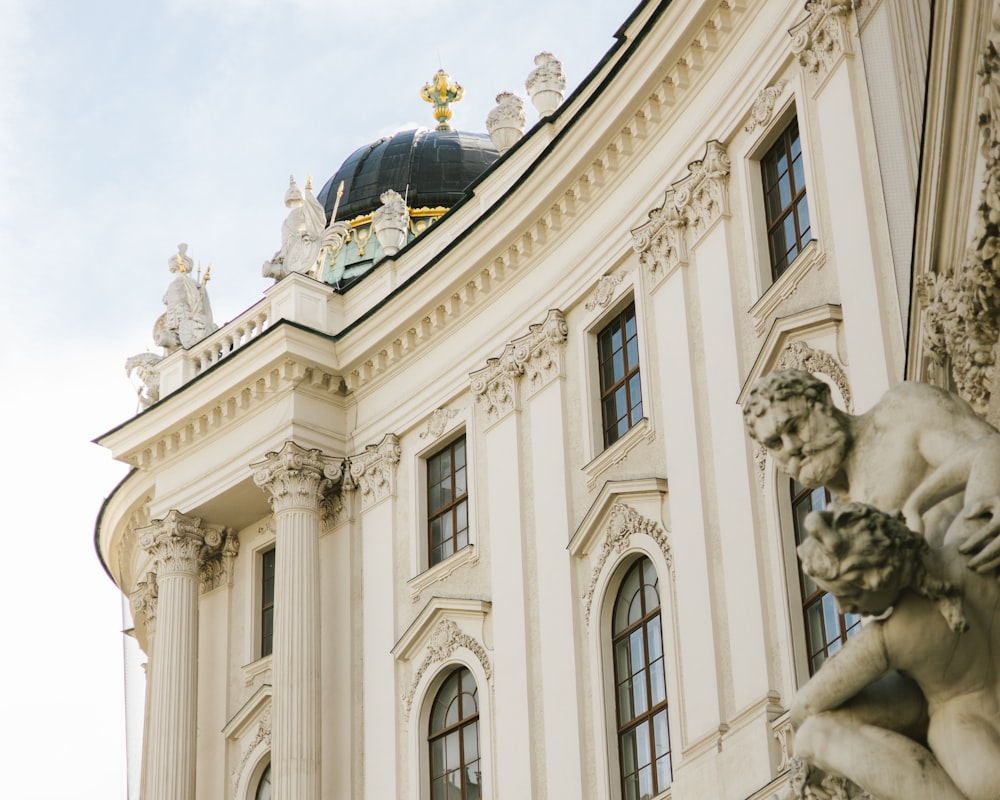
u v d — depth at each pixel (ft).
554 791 83.87
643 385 84.48
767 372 74.49
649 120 86.74
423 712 95.04
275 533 106.01
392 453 102.78
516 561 90.68
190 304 119.14
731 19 81.30
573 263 92.12
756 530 74.54
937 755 21.30
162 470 114.62
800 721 21.94
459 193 138.92
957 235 37.83
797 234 76.48
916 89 49.11
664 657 78.95
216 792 107.14
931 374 43.52
